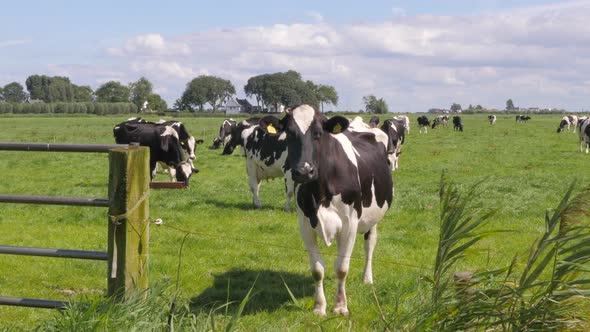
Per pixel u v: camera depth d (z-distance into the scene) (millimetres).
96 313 4801
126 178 4938
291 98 81000
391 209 14898
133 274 5094
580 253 4219
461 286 4609
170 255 10211
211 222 13188
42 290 8172
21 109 130500
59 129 59094
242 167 25594
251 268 9438
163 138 18797
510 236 11578
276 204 15633
